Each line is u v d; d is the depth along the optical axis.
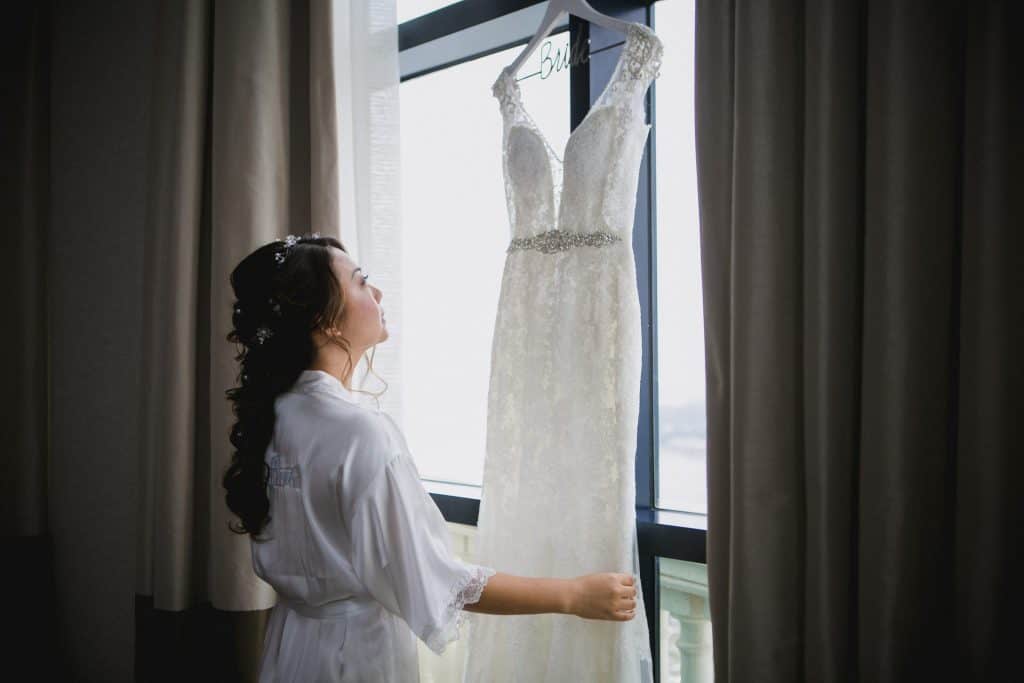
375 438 1.15
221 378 1.81
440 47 2.01
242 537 1.78
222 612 1.85
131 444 2.44
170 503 1.85
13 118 2.61
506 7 1.77
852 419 1.08
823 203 1.08
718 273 1.22
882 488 1.03
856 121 1.08
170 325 1.88
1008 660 0.96
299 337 1.24
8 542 2.57
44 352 2.66
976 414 0.98
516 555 1.48
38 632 2.58
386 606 1.14
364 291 1.32
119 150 2.48
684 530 1.46
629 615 1.23
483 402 2.10
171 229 1.89
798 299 1.14
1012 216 0.96
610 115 1.40
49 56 2.70
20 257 2.60
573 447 1.43
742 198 1.15
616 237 1.39
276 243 1.30
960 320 1.00
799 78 1.15
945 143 1.00
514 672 1.43
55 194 2.68
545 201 1.49
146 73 2.40
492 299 2.08
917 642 1.00
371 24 1.83
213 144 1.86
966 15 1.00
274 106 1.84
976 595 0.97
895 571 1.01
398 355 1.81
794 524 1.12
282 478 1.19
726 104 1.21
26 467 2.60
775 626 1.12
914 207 1.00
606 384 1.39
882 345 1.03
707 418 1.23
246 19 1.83
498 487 1.52
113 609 2.50
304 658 1.17
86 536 2.58
